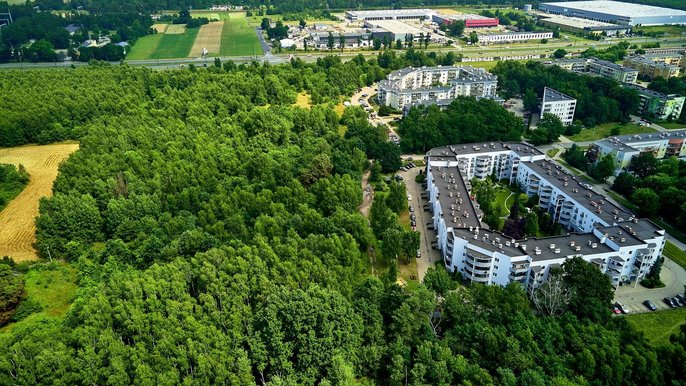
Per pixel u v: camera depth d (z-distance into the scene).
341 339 188.00
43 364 172.62
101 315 194.75
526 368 184.00
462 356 189.38
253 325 195.00
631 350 190.50
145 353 180.62
